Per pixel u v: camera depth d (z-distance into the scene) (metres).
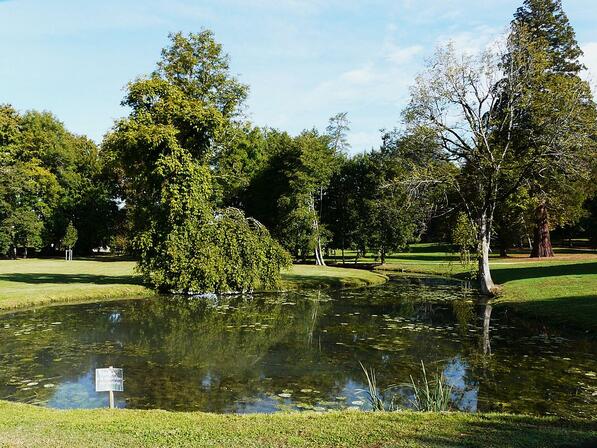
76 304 21.20
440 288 28.81
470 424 6.66
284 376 10.95
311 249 46.81
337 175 50.28
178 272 24.69
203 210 25.84
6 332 15.31
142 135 25.16
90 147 62.84
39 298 20.92
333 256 59.62
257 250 26.09
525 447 5.62
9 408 7.78
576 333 15.34
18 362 11.95
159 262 25.12
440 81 23.23
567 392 9.77
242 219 27.47
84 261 50.06
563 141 21.61
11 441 5.85
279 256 26.98
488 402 9.19
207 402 9.27
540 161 22.41
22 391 9.85
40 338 14.53
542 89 23.02
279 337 14.87
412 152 25.28
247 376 10.95
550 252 43.72
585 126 21.80
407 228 43.78
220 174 41.28
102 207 59.06
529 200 27.61
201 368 11.55
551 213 41.19
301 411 8.77
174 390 9.98
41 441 5.86
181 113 27.00
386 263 48.22
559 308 18.02
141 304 21.50
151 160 26.48
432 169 24.23
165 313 19.12
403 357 12.56
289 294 25.72
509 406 8.97
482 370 11.34
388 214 43.81
